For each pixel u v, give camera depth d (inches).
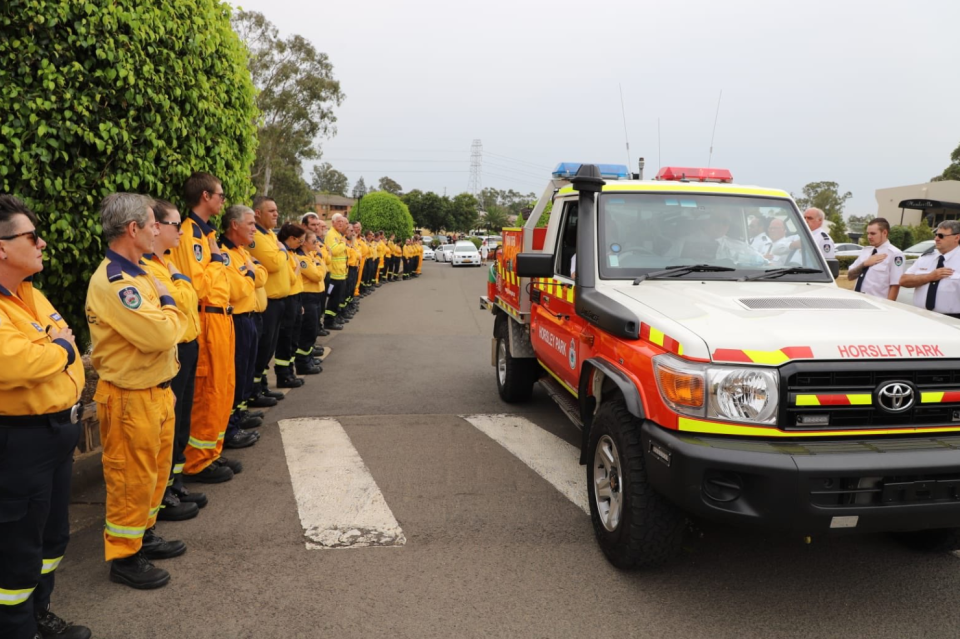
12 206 102.8
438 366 371.2
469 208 3442.4
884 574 144.5
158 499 146.1
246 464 207.6
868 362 123.6
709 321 133.1
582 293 168.7
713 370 122.5
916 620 127.3
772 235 187.3
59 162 179.2
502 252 287.9
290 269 275.7
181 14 206.5
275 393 289.1
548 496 185.3
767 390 121.3
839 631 123.4
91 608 128.6
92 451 198.8
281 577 140.3
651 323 137.8
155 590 135.3
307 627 122.6
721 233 184.7
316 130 1555.1
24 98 166.9
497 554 151.4
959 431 126.1
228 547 153.5
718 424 122.2
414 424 253.4
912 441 123.0
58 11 168.9
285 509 174.4
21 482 102.6
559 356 203.3
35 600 116.0
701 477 118.3
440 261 1926.7
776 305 145.7
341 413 268.8
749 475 118.6
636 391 135.5
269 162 1524.4
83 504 178.1
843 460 115.5
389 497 182.9
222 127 229.1
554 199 226.4
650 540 134.0
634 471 134.4
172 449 146.1
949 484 118.7
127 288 125.6
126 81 185.8
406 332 497.4
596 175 179.3
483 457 216.5
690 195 190.1
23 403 101.3
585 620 125.9
